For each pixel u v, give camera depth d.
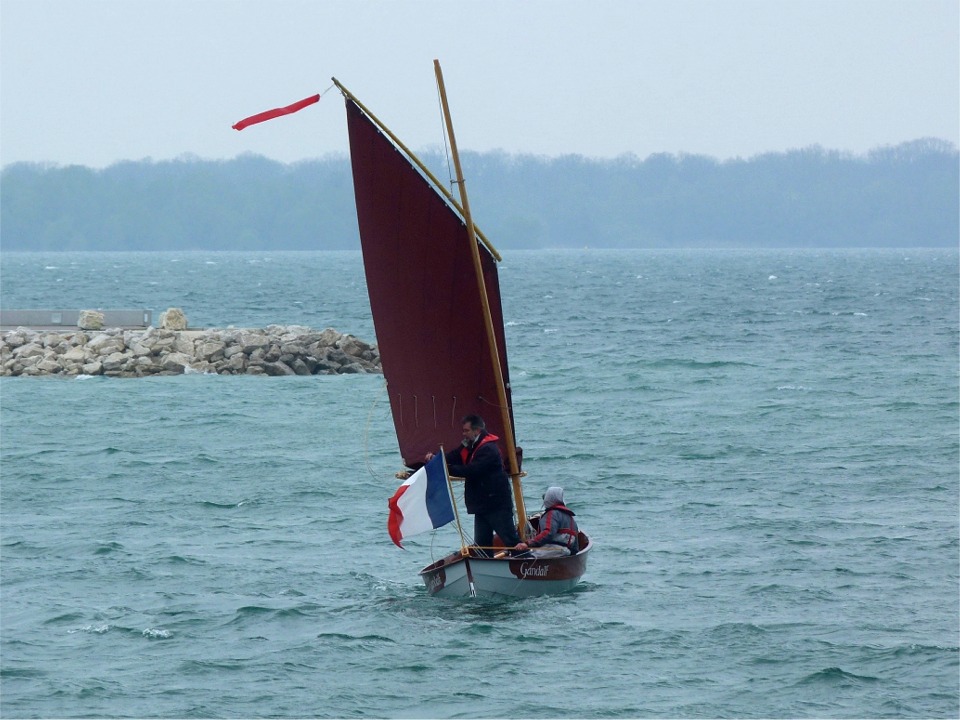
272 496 104.38
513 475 74.94
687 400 163.25
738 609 70.25
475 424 72.00
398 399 72.88
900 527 89.88
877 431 134.62
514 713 55.84
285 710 56.44
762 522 91.94
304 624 68.50
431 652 63.41
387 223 71.12
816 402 158.50
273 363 197.88
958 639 64.50
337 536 90.25
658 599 72.31
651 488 105.75
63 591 75.50
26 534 90.50
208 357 199.88
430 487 70.62
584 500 101.31
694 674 60.31
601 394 171.50
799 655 62.44
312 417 151.38
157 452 126.38
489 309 72.88
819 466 114.56
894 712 55.66
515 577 71.38
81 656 63.62
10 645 65.19
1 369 194.12
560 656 62.78
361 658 62.62
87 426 143.75
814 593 73.19
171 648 64.69
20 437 135.75
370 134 70.06
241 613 70.44
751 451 122.81
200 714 56.03
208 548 86.38
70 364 194.62
